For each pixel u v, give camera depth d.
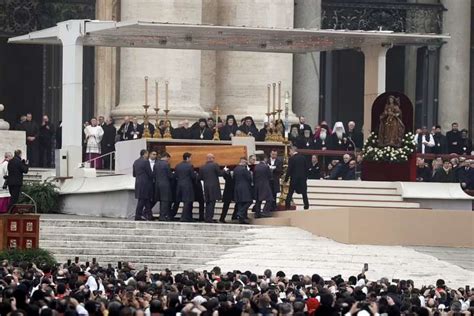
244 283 79.69
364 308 65.12
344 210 102.88
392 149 114.81
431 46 140.62
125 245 100.44
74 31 112.38
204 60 130.88
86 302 63.31
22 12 132.50
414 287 85.06
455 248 103.88
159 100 126.50
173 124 126.12
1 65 144.50
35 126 123.88
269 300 65.62
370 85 118.81
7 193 108.56
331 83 140.12
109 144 121.75
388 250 101.31
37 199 111.38
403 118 115.56
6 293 65.12
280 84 123.31
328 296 65.94
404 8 139.25
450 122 141.62
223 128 119.88
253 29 110.12
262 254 99.19
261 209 108.31
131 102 126.50
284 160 111.56
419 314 66.56
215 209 111.12
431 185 114.00
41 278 76.38
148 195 105.75
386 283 82.25
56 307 59.97
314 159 121.56
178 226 102.25
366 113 118.94
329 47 118.81
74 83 112.81
